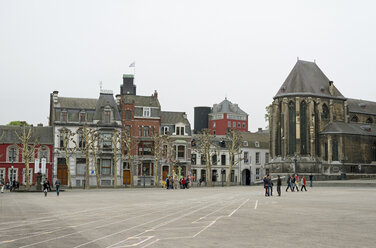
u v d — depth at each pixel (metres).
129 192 54.44
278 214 22.89
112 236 15.20
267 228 17.08
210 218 20.98
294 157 92.81
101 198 39.94
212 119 164.12
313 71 101.38
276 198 38.19
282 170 93.88
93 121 82.62
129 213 23.95
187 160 90.69
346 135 94.75
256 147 109.50
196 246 12.95
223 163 103.50
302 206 28.36
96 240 14.36
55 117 80.62
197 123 161.62
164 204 31.22
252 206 28.75
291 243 13.38
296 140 93.56
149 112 87.75
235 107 164.50
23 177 78.38
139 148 86.44
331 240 13.95
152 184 86.62
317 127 95.94
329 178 92.94
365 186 68.88
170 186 68.56
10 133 79.12
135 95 90.88
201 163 100.25
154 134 83.75
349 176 94.50
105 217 21.83
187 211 25.06
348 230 16.39
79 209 27.05
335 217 21.19
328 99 98.62
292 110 95.62
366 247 12.61
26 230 17.12
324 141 95.31
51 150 80.31
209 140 89.56
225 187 77.62
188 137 91.31
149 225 18.28
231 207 27.95
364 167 97.00
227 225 18.12
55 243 13.82
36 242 14.06
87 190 62.00
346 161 94.31
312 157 93.00
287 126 95.00
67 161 70.94
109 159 82.06
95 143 81.81
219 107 164.25
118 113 84.50
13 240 14.54
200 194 47.78
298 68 99.50
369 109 112.00
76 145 75.31
